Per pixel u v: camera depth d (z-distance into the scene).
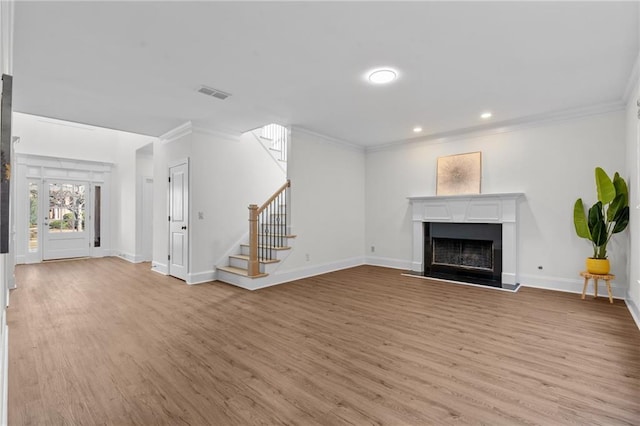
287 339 2.68
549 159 4.32
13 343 2.58
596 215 3.72
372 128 5.00
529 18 2.19
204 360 2.30
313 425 1.60
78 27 2.27
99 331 2.85
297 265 5.07
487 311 3.39
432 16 2.17
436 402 1.79
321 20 2.21
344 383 1.99
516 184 4.59
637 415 1.66
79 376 2.07
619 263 3.80
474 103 3.85
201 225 4.84
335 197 5.77
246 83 3.27
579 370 2.13
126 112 4.20
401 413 1.70
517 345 2.54
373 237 6.31
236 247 5.30
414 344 2.57
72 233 7.22
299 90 3.45
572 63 2.83
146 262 6.80
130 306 3.62
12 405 1.76
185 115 4.32
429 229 5.48
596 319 3.12
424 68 2.93
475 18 2.19
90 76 3.08
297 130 5.01
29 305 3.64
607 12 2.11
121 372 2.13
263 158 5.77
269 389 1.93
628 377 2.04
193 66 2.89
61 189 7.07
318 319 3.17
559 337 2.68
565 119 4.18
